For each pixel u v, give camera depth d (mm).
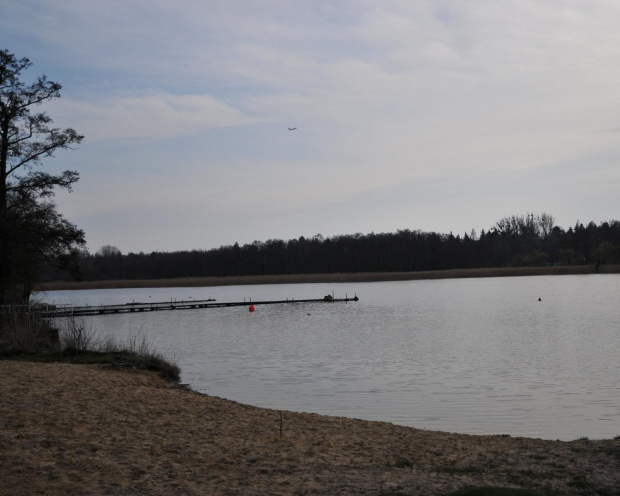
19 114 34469
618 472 10125
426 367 26797
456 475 9750
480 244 152625
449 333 40750
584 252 141375
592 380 23172
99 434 11141
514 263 144625
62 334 27609
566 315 51906
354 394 20906
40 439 10289
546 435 15617
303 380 23719
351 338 38906
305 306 71562
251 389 21812
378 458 10852
